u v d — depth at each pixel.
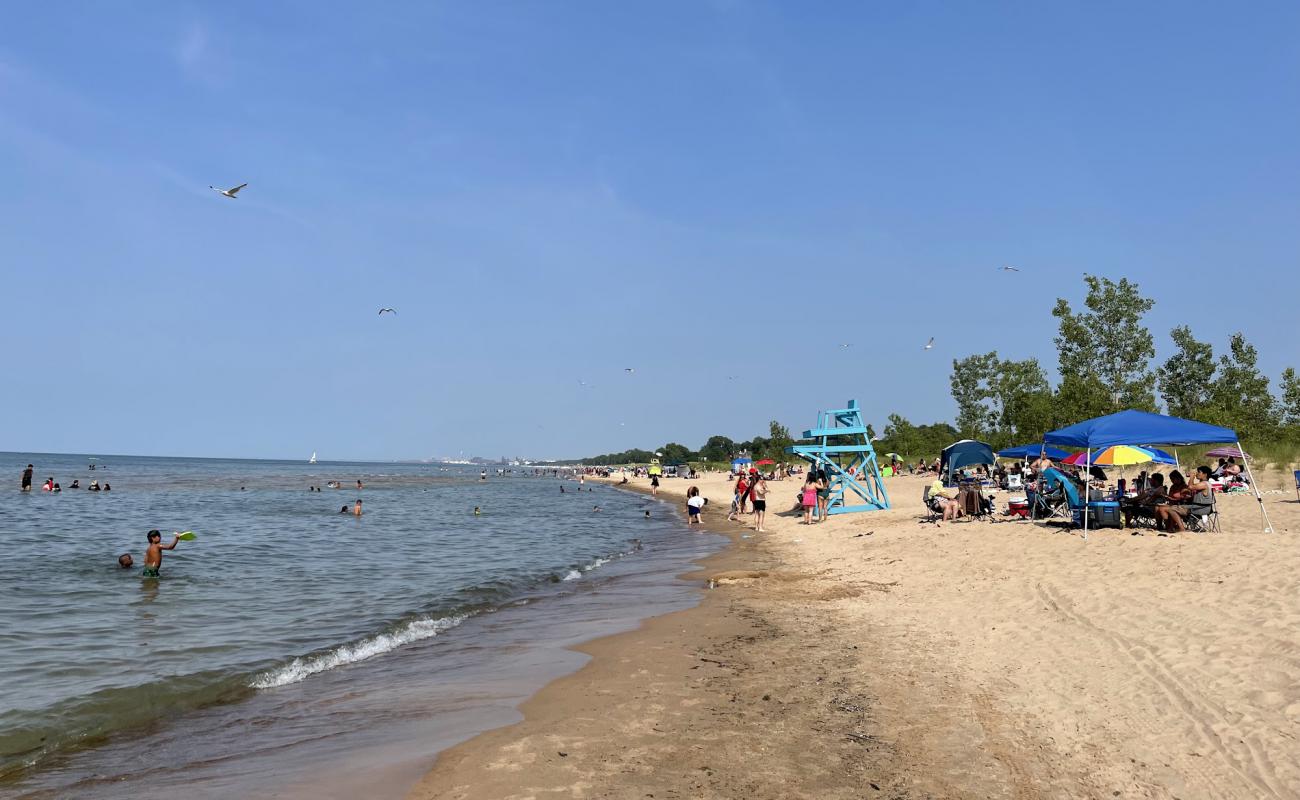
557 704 7.34
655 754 5.95
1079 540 14.29
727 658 9.02
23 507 36.78
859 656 8.80
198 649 9.92
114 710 7.48
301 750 6.27
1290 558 10.42
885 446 73.25
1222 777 5.11
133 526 28.47
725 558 19.50
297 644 10.30
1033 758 5.67
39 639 10.34
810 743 6.14
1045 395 48.03
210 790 5.41
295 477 103.94
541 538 26.00
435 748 6.18
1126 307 37.88
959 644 8.96
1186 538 13.05
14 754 6.33
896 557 16.16
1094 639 8.41
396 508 42.22
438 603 13.42
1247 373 39.69
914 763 5.69
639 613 12.22
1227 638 7.68
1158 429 14.48
